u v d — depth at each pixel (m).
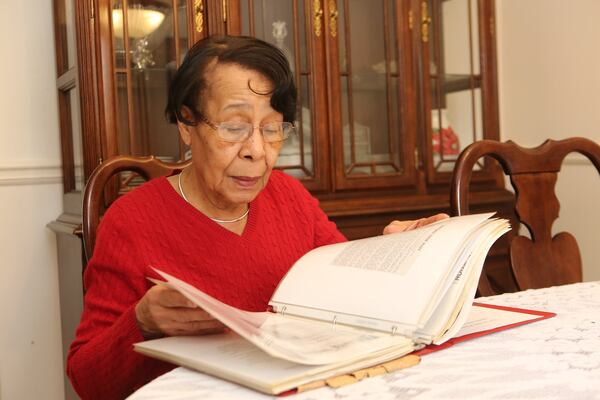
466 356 0.81
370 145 2.44
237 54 1.06
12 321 2.38
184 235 1.16
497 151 1.54
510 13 2.88
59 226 2.22
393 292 0.85
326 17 2.35
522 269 1.52
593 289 1.23
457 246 0.88
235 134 1.07
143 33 2.10
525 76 2.84
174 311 0.87
